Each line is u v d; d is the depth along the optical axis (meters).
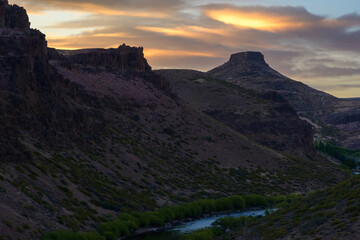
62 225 70.12
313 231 56.12
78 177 92.06
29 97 101.75
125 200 94.94
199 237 72.81
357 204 57.78
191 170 138.62
